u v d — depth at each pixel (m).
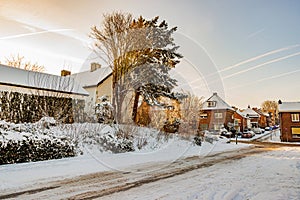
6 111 8.47
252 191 3.75
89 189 3.78
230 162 7.62
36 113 9.00
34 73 12.72
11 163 5.67
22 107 8.80
